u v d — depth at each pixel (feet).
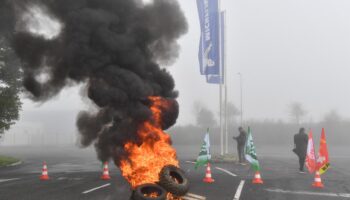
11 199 35.73
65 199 35.50
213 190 40.60
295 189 41.68
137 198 27.32
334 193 39.24
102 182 46.80
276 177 52.06
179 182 29.35
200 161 55.01
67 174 55.93
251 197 36.68
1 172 59.82
